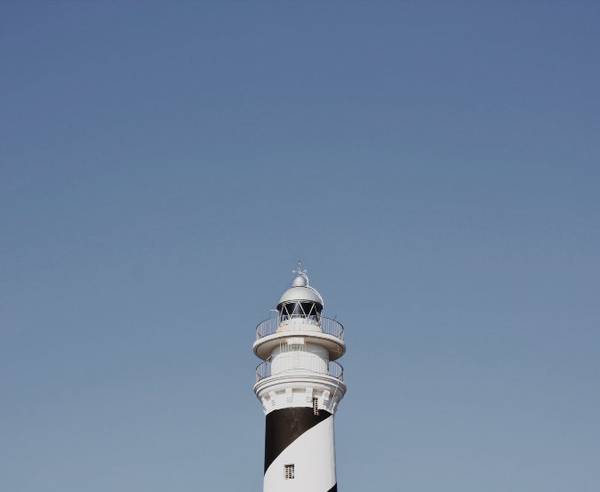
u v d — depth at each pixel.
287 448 54.97
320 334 57.09
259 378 57.38
